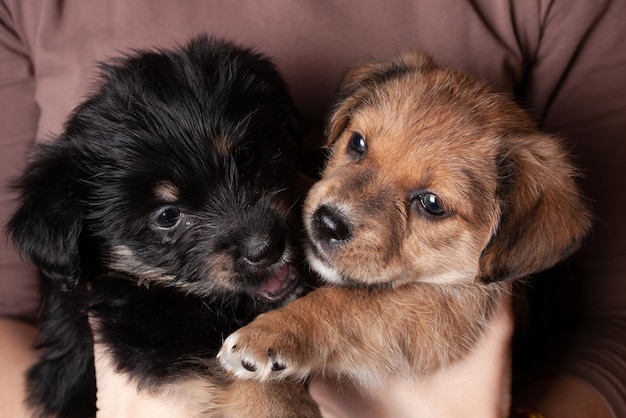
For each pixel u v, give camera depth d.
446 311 0.48
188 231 0.48
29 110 0.56
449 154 0.47
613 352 0.51
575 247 0.47
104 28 0.54
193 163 0.47
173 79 0.49
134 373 0.47
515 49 0.52
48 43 0.55
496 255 0.46
